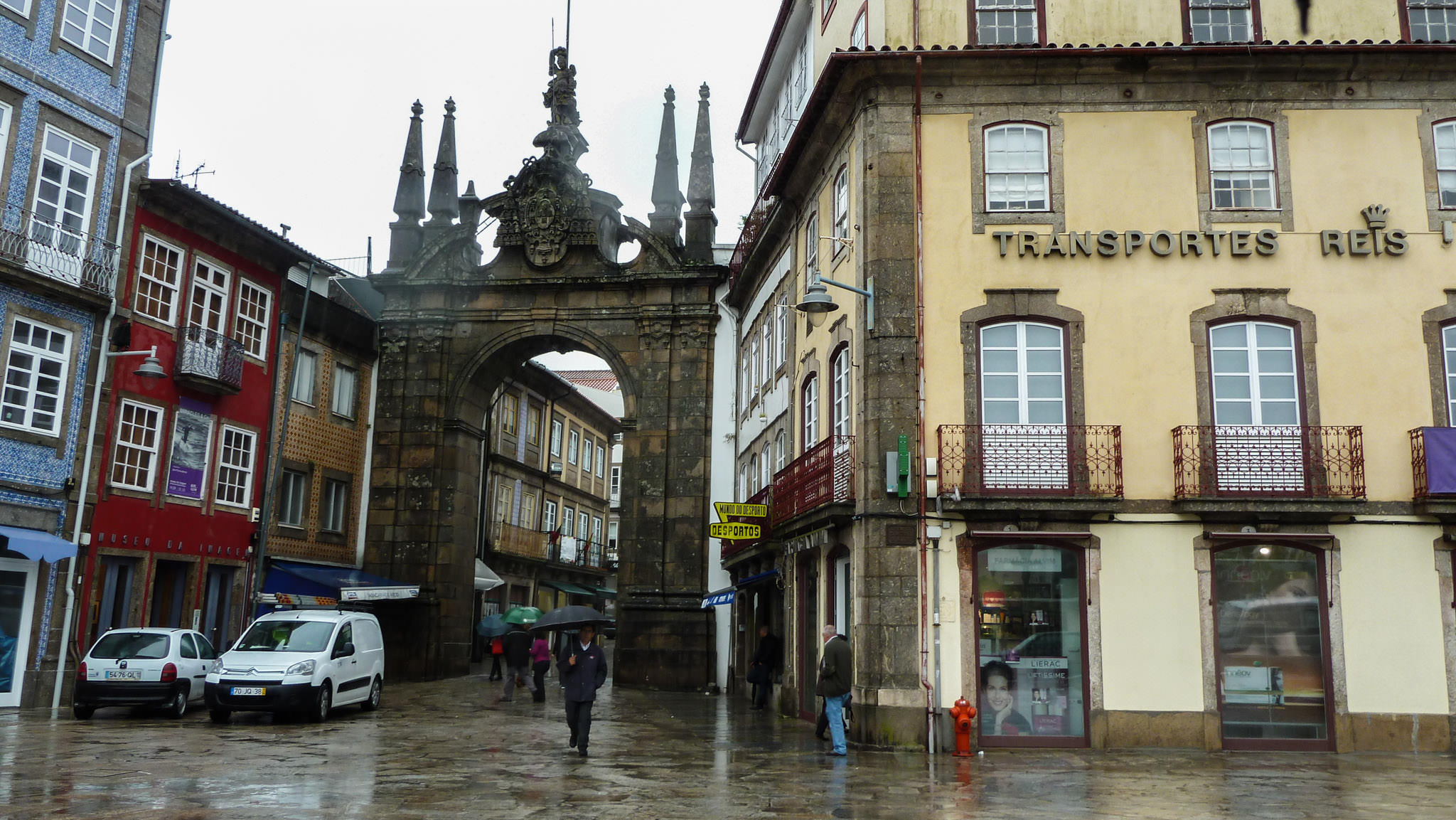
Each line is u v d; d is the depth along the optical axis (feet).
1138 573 49.57
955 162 53.31
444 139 107.34
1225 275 51.88
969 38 54.90
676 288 99.96
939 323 52.03
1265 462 49.90
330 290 103.40
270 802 33.04
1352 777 40.78
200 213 75.72
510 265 102.99
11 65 62.03
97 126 67.36
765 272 83.30
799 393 68.18
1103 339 51.57
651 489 97.14
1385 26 54.24
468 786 37.19
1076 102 53.52
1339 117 52.95
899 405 51.19
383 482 100.17
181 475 75.46
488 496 127.85
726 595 88.99
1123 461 50.55
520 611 79.36
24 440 62.23
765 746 50.44
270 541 85.97
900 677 49.21
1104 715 48.62
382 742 50.19
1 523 60.29
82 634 65.92
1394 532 49.52
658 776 40.24
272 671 57.00
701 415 97.66
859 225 54.34
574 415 165.17
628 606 95.20
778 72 84.07
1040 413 51.42
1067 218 52.70
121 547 69.26
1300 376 51.08
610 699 81.56
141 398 71.56
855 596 51.67
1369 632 48.96
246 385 82.58
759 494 76.18
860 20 59.21
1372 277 51.72
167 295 74.49
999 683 49.14
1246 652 49.19
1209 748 48.19
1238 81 53.21
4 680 61.21
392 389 101.71
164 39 72.84
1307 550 49.85
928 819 31.60
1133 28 54.65
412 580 98.43
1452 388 50.96
